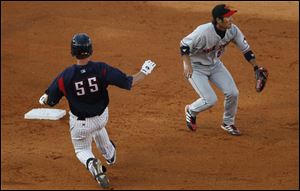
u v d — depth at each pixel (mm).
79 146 30125
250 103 44219
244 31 61969
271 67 52000
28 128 40312
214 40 34250
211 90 36000
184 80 49594
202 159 34125
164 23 65938
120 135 38531
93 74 28156
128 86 28422
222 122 39688
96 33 62938
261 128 39250
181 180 30812
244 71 51281
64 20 67750
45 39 61719
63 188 29672
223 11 33281
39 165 33656
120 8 72375
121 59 55188
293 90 46781
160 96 46312
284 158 34000
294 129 39031
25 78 51062
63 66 54031
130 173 32125
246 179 30797
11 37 62531
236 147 35969
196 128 39312
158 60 54562
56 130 39844
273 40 59062
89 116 28859
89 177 31797
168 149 35875
